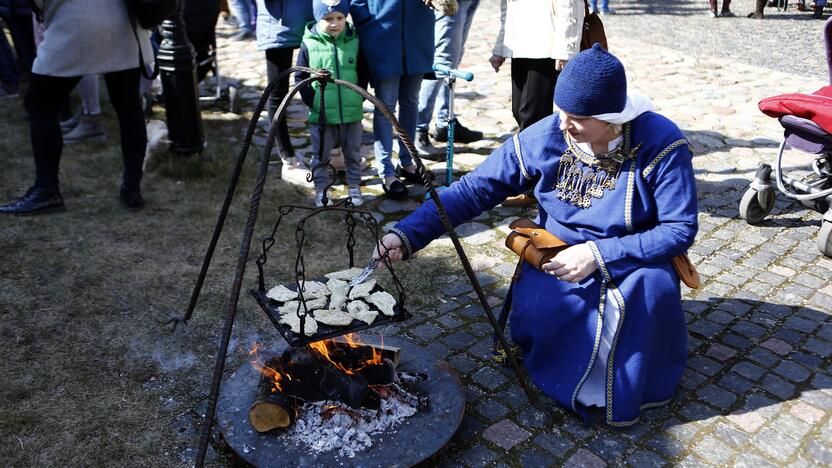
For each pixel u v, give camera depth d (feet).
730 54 28.45
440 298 11.73
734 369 9.87
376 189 15.98
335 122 14.29
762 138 18.86
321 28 13.71
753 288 11.91
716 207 14.93
